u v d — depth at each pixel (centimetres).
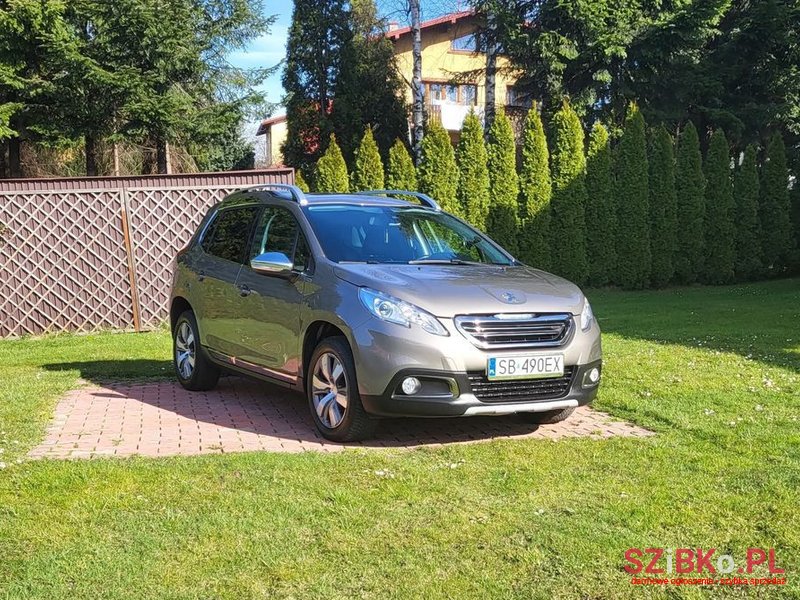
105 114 2033
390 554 342
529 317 514
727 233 2058
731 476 445
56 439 541
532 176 1939
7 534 361
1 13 1798
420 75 2595
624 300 1706
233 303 646
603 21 2303
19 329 1220
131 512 389
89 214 1236
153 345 1055
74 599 301
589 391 542
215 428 580
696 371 784
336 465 468
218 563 332
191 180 1277
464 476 448
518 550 346
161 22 1947
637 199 1961
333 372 534
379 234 609
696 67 2412
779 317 1266
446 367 488
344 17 2867
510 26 2391
